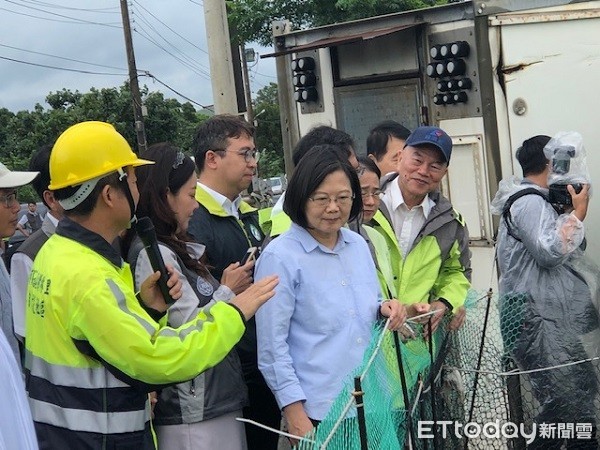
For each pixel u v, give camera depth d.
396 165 4.95
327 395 3.28
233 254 3.96
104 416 2.73
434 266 4.29
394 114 6.86
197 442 3.18
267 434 4.02
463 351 4.36
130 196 2.81
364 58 7.00
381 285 3.90
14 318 3.67
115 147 2.79
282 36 7.51
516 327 4.59
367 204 3.94
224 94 8.96
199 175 4.05
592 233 5.52
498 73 5.77
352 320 3.34
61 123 30.92
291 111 7.60
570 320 4.62
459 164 6.32
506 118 5.77
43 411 2.75
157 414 3.19
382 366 3.29
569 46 5.57
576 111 5.59
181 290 3.01
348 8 18.66
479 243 6.20
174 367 2.69
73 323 2.67
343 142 3.92
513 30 5.70
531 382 4.52
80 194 2.74
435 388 4.02
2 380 2.07
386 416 3.30
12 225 3.79
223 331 2.80
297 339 3.34
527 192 4.69
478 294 4.61
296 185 3.30
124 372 2.68
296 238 3.37
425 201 4.33
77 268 2.69
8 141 31.31
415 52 6.62
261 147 41.25
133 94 30.48
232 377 3.31
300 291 3.32
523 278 4.69
